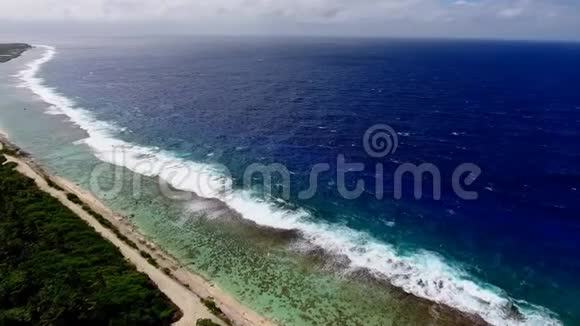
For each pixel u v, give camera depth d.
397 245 49.50
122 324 33.84
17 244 43.28
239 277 43.66
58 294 35.03
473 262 46.50
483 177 67.25
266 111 111.62
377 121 99.62
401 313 38.94
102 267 41.25
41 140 85.38
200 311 37.84
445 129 92.62
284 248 48.66
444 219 55.00
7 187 57.91
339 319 38.19
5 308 35.47
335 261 46.41
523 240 50.50
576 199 60.06
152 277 41.94
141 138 87.44
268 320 37.91
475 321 38.03
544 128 93.69
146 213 55.69
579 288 42.53
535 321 38.12
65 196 58.38
